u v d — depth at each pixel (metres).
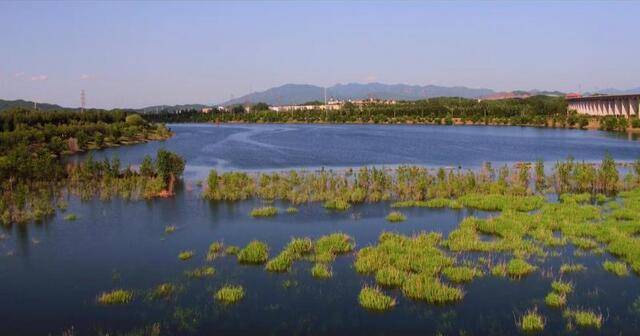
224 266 28.97
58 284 26.69
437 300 23.64
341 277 26.94
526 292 24.62
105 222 40.47
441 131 171.12
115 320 22.09
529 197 45.84
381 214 42.12
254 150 105.44
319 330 21.08
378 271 26.67
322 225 38.62
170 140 138.25
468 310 22.77
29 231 37.84
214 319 22.09
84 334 20.83
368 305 23.08
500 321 21.67
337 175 63.72
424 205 44.91
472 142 121.69
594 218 38.00
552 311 22.56
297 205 46.03
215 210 44.41
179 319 22.11
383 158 88.38
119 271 28.58
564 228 34.69
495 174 64.69
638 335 20.25
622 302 23.36
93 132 119.25
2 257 31.47
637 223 35.25
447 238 33.75
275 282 26.31
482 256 29.86
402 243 31.45
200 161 85.31
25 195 47.94
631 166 71.81
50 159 66.00
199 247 33.25
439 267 27.36
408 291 24.38
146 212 43.91
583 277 26.44
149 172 61.56
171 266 29.31
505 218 37.50
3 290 25.95
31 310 23.38
